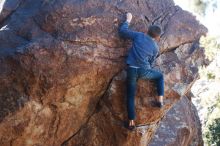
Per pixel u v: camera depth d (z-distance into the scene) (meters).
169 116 10.13
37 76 6.16
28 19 6.45
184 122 10.11
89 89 6.71
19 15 6.57
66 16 6.38
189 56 7.65
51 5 6.40
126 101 6.79
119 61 6.72
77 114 6.93
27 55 6.09
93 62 6.46
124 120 6.96
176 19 7.55
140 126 7.05
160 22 7.36
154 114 7.02
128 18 6.66
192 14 7.84
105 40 6.54
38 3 6.59
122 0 6.85
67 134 7.06
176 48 7.54
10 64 6.14
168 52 7.46
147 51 6.50
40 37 6.30
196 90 13.95
